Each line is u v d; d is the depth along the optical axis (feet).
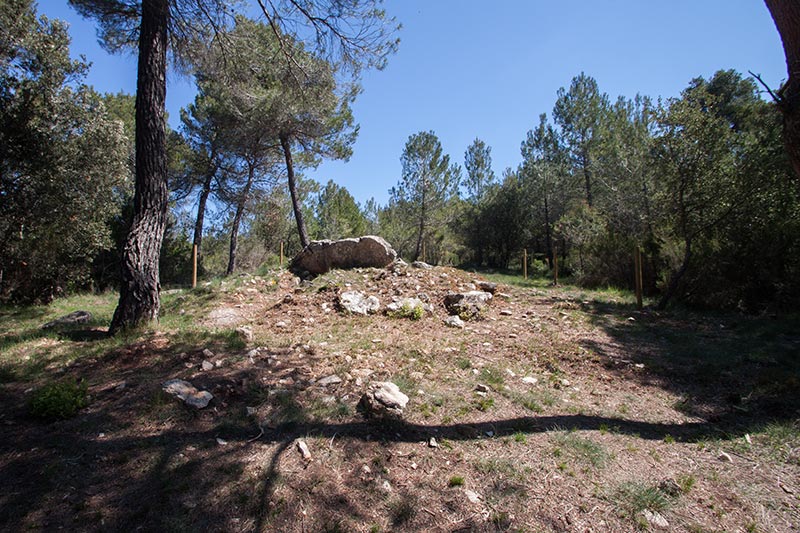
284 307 24.57
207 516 7.83
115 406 11.60
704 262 29.22
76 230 39.27
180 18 22.61
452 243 101.24
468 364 15.92
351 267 34.68
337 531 7.65
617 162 54.44
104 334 19.26
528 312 25.54
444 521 8.05
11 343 18.22
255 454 9.68
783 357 17.01
